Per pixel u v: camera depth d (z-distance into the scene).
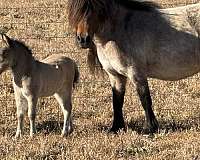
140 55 11.59
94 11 11.30
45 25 23.67
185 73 12.00
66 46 19.78
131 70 11.61
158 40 11.63
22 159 9.77
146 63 11.73
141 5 11.84
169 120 12.60
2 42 11.31
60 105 12.59
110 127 12.21
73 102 14.12
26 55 11.46
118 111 12.12
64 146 10.45
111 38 11.56
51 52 18.86
